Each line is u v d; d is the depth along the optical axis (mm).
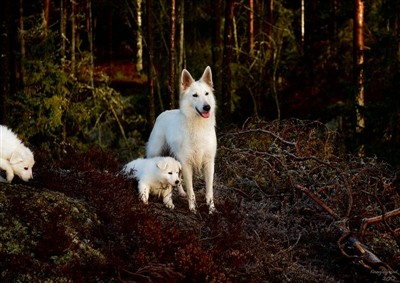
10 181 5891
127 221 5645
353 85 14156
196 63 20609
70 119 15938
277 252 6027
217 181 8484
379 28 19359
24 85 15500
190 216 6797
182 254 5242
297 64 23125
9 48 16016
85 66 17531
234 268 5543
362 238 6172
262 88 21703
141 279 5023
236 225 6199
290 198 7703
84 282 4859
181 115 7301
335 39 23172
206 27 21250
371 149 12844
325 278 5719
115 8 26766
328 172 7773
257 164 8391
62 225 5285
